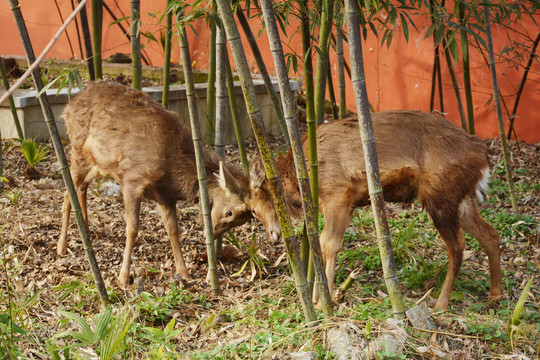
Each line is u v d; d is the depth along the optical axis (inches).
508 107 319.6
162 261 203.0
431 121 171.3
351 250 204.8
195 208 248.5
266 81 183.0
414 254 203.5
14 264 190.7
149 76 381.1
